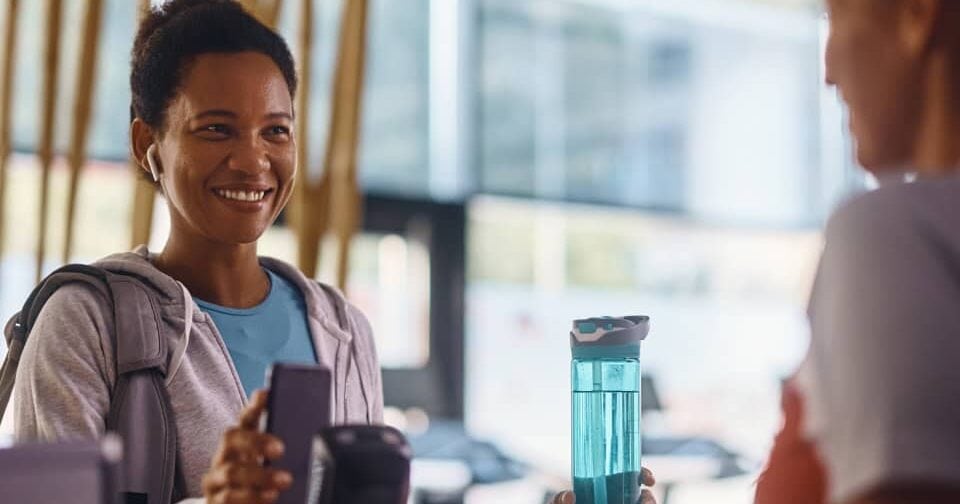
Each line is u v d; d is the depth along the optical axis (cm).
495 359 560
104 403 157
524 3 578
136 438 156
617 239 595
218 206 167
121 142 469
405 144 550
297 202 350
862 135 97
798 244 633
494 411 557
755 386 616
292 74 177
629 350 151
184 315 165
